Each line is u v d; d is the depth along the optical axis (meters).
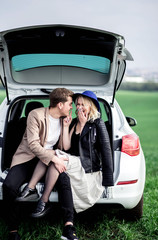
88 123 2.79
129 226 3.11
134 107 55.53
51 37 3.15
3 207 2.79
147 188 4.49
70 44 3.25
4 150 2.88
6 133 2.96
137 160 2.89
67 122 2.90
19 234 2.77
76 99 2.85
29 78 3.60
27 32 3.06
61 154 2.77
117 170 2.82
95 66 3.50
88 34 3.10
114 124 3.06
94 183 2.76
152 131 31.41
